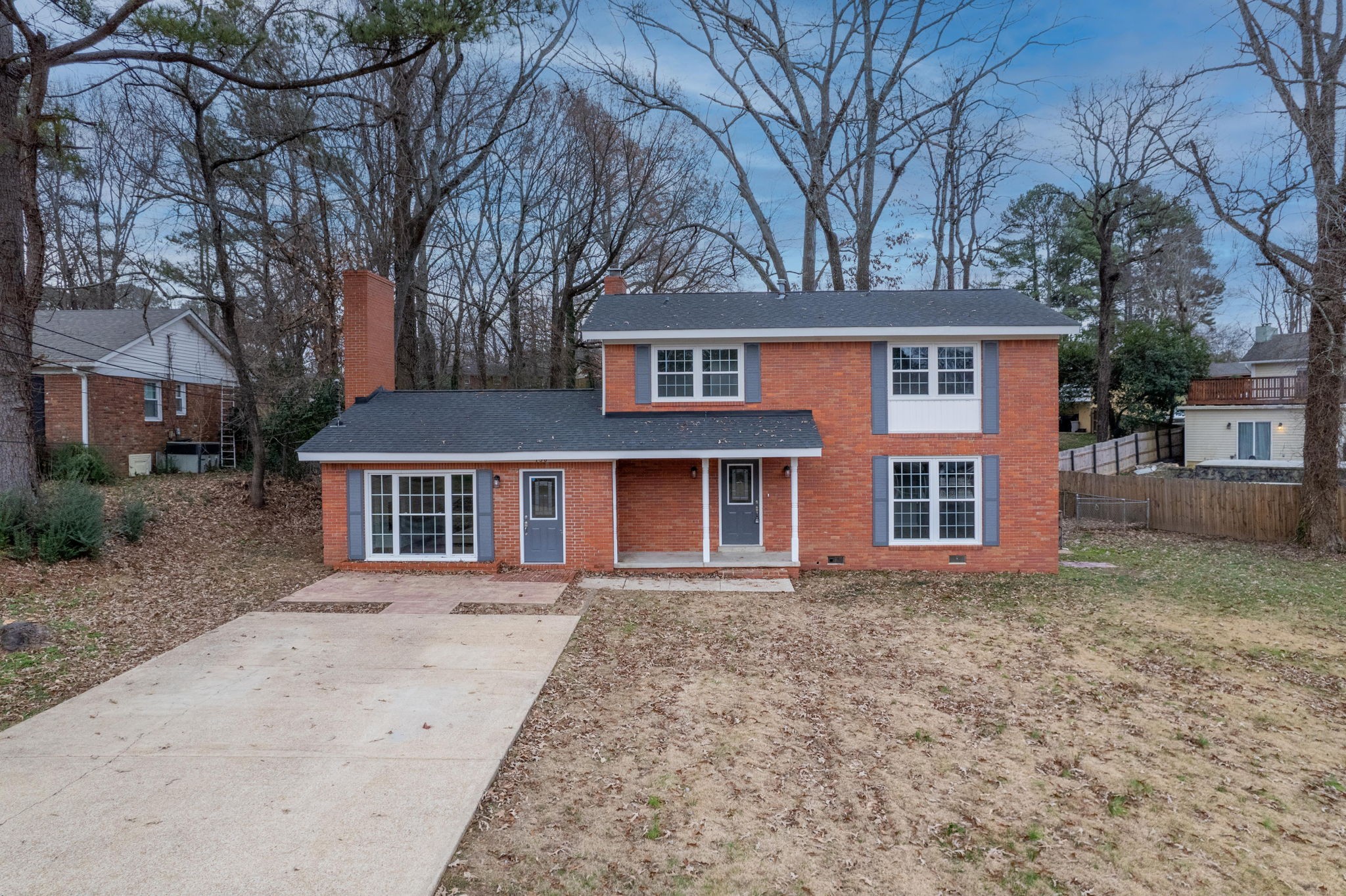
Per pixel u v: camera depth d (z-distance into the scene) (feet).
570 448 49.03
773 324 52.21
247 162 71.36
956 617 40.50
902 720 26.68
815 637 36.40
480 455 49.14
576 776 21.90
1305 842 19.93
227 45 42.83
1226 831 20.33
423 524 50.75
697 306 57.67
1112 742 25.41
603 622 38.22
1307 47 59.16
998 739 25.40
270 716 25.46
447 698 27.40
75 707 25.89
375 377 59.16
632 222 96.27
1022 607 42.80
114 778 20.76
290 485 73.72
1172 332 115.96
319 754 22.58
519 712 26.14
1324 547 61.98
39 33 38.73
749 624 38.40
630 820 19.65
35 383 66.85
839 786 21.89
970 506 52.49
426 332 99.60
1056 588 47.73
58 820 18.49
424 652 32.86
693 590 45.85
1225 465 97.81
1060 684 30.58
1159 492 76.13
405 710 26.20
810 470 52.85
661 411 53.62
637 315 55.36
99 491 56.29
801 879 17.44
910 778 22.53
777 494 53.62
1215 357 141.69
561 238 104.32
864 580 49.44
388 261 86.17
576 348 100.99
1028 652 34.53
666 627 37.63
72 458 61.82
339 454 48.83
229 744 23.17
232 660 31.32
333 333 76.79
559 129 100.07
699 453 48.42
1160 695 29.71
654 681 29.86
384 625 37.14
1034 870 18.25
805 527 52.85
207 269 84.12
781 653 33.73
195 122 58.03
